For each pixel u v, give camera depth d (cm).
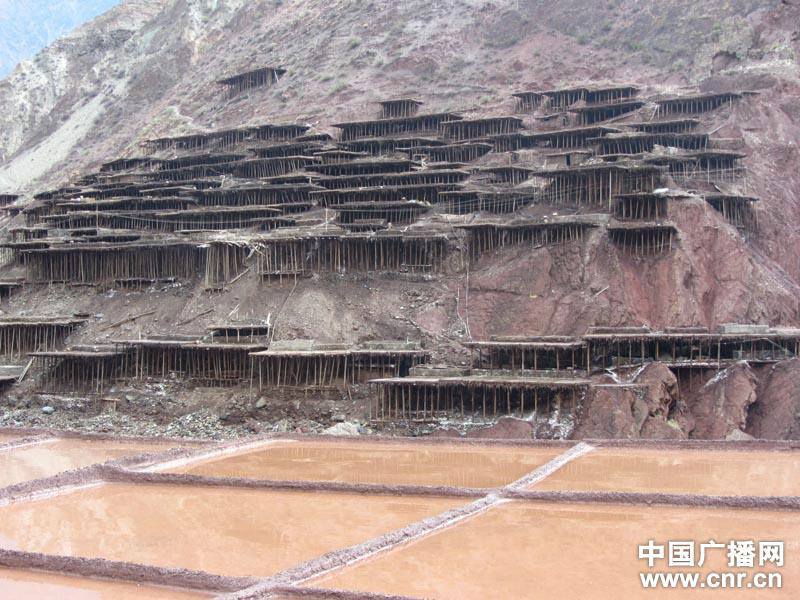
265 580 3459
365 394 9006
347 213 11619
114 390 10156
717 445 6309
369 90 16700
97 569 3678
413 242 10612
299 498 4966
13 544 4119
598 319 8981
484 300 9812
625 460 5941
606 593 3322
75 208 13950
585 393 7900
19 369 11100
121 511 4722
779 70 12638
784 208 10731
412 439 6850
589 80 14938
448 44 17088
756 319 9281
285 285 10731
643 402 7750
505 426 7900
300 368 9275
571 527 4238
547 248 9850
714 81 13025
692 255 9481
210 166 14200
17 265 14012
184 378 9944
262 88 18550
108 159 18862
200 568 3712
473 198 11306
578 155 11812
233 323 10275
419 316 9925
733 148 11075
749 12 14262
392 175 12006
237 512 4653
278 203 12656
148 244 11888
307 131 15175
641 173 10056
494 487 5109
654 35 15238
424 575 3550
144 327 11100
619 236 9600
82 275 12556
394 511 4631
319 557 3706
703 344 8669
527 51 16238
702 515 4431
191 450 6312
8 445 6938
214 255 11269
